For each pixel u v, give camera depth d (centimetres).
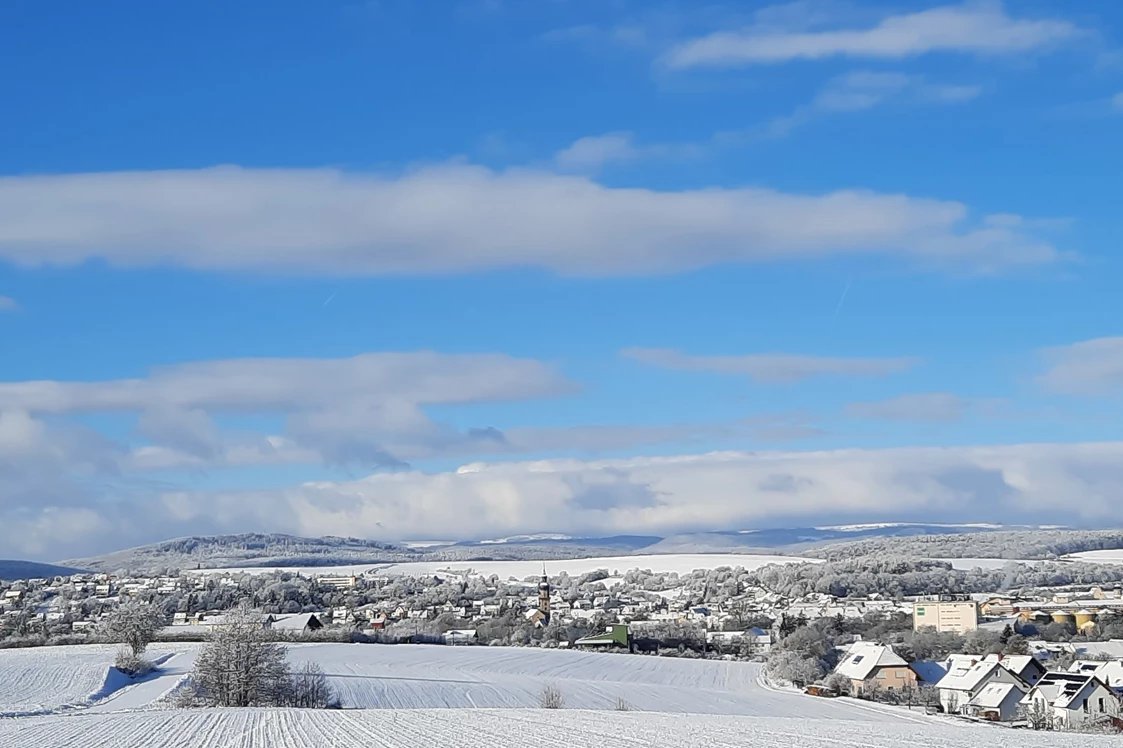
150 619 10669
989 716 8894
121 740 4791
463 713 6309
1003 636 13625
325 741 4622
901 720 8344
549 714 6234
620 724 5444
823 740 4531
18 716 6825
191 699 7481
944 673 11381
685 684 11481
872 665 10888
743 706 9150
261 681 7606
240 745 4525
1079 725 7756
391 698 8762
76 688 8912
